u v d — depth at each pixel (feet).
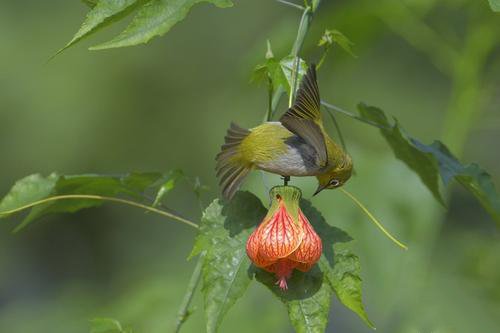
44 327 44.50
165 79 56.08
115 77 54.90
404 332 34.09
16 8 54.39
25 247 57.41
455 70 34.19
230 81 56.65
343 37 19.31
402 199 32.32
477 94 34.17
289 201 17.52
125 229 57.06
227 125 56.08
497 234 39.42
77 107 53.83
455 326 34.55
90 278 56.95
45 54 53.98
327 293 18.48
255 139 17.93
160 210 20.93
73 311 44.78
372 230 32.07
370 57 52.85
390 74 53.06
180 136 55.83
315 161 17.62
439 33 36.06
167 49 56.59
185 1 17.83
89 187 22.27
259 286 33.50
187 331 32.32
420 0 33.24
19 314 46.47
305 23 20.08
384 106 52.49
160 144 55.52
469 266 37.37
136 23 17.58
